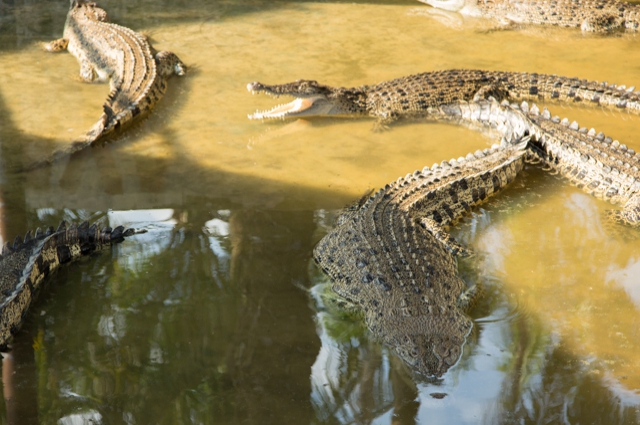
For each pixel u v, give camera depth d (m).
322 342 4.67
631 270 5.57
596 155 7.07
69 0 13.41
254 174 7.09
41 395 4.06
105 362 4.37
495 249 5.91
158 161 7.29
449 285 5.23
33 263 4.99
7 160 7.11
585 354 4.57
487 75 9.40
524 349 4.61
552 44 11.38
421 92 8.88
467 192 6.64
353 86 9.43
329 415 3.96
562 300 5.18
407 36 11.69
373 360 4.51
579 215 6.48
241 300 5.06
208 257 5.58
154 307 4.94
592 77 9.86
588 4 12.23
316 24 12.16
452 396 4.14
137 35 10.41
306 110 8.52
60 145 7.50
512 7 12.69
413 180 6.70
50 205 6.29
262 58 10.41
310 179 7.02
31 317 4.81
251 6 13.14
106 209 6.27
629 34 11.91
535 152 7.68
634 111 8.84
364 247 5.55
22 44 10.85
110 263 5.46
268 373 4.32
